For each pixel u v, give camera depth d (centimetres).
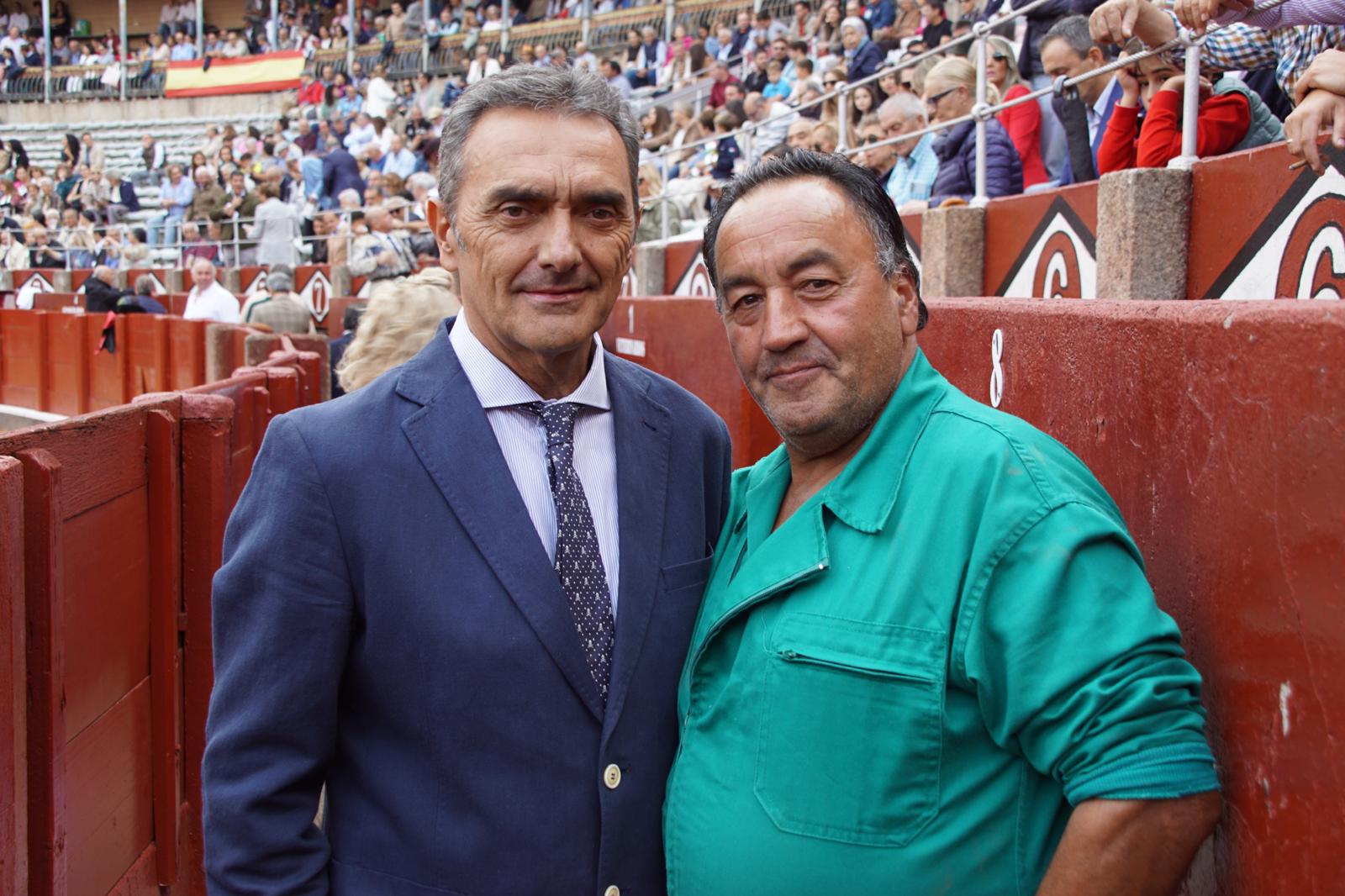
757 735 142
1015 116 506
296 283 1405
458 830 153
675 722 165
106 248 2089
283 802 154
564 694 155
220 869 152
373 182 1432
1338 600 104
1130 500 155
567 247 153
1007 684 125
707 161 1025
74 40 3556
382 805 157
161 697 279
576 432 171
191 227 1798
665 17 2130
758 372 153
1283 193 277
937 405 146
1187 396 137
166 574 279
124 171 2956
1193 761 116
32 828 201
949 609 131
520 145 153
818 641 138
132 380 1112
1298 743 111
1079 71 424
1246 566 121
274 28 3078
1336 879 105
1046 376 195
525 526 158
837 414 149
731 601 150
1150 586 139
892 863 130
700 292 773
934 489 137
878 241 150
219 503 294
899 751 131
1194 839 117
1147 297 327
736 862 139
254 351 600
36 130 3148
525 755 154
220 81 3019
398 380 166
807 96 893
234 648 156
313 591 154
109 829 251
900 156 621
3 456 195
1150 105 348
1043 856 129
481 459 160
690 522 176
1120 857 116
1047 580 123
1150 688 117
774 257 148
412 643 155
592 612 161
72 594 230
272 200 1595
